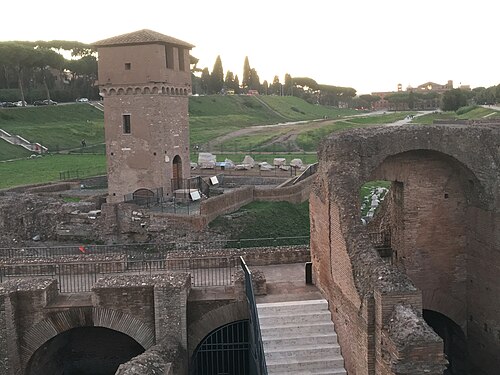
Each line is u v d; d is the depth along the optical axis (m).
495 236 20.94
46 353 22.48
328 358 19.33
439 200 22.64
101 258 26.91
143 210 40.47
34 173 65.56
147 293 21.27
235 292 22.08
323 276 21.97
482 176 21.20
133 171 47.25
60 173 62.66
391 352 14.98
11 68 119.75
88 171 66.62
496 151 21.16
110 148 47.56
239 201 44.91
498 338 21.06
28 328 21.27
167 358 19.17
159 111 46.53
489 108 96.06
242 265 22.52
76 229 40.66
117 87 46.59
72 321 21.39
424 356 14.41
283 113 158.88
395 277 16.39
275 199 47.72
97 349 24.88
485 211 21.48
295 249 27.31
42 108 107.81
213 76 169.25
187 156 51.22
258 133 103.88
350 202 19.75
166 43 46.75
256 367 19.33
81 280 25.22
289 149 89.62
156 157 46.75
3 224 37.88
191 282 23.89
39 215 41.00
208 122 121.25
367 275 17.05
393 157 22.11
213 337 22.38
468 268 22.92
